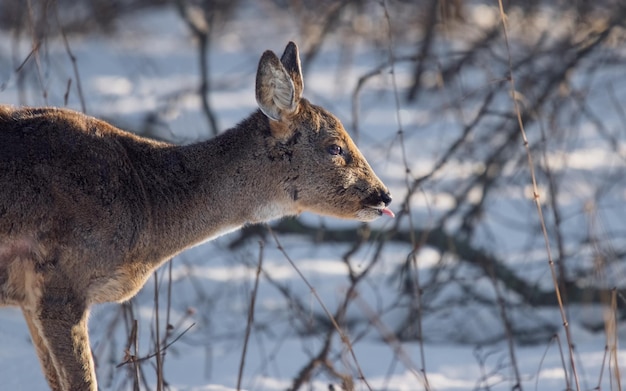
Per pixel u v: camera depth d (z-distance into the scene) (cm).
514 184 1482
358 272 1375
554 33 1877
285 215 902
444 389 1055
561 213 1517
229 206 876
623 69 2041
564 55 1451
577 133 1716
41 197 785
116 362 1049
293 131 880
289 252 1502
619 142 1905
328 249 1517
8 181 781
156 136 1320
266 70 847
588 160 1794
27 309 811
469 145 1432
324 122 891
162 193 848
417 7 2089
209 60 2617
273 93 858
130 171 830
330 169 888
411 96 2166
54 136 805
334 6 1773
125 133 855
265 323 1261
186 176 860
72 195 794
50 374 841
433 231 1324
